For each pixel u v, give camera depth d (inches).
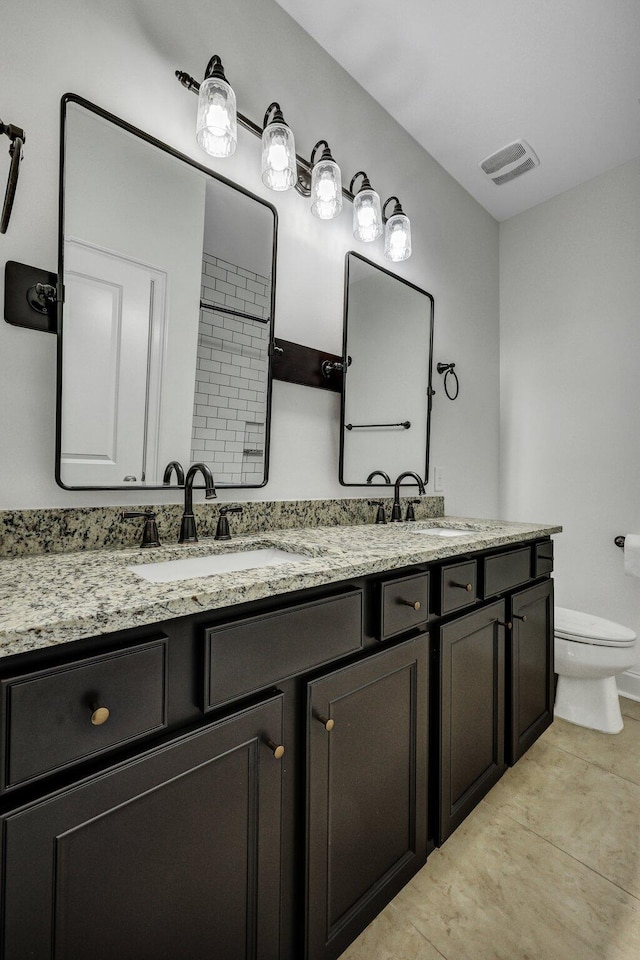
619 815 55.3
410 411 82.3
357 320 72.2
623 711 82.4
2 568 34.3
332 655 35.5
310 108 65.4
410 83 72.8
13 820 20.4
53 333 42.0
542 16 61.7
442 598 47.4
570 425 98.0
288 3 60.9
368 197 65.6
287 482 63.1
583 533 95.7
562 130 82.3
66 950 22.2
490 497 105.7
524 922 41.5
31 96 40.9
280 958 32.5
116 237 45.9
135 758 24.6
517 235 107.7
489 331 106.0
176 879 26.5
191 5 52.3
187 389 51.5
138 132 47.3
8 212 35.3
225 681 28.4
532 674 66.6
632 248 89.9
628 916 42.1
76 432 43.3
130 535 45.7
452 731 49.6
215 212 54.1
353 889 37.9
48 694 21.4
